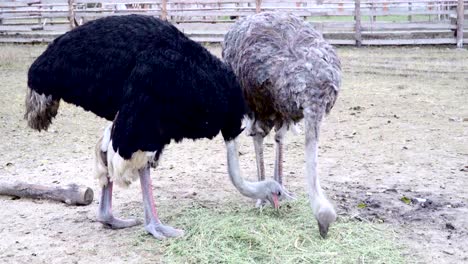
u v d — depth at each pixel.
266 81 6.95
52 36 21.16
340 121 11.11
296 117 6.95
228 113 6.72
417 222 7.20
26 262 6.52
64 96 6.70
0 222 7.32
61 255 6.63
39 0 21.52
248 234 6.74
